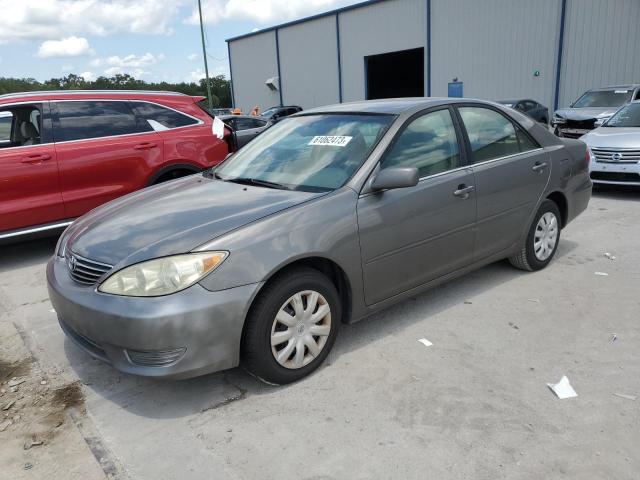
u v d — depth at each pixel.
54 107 5.78
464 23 22.92
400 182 3.14
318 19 29.44
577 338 3.51
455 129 3.92
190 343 2.65
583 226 6.32
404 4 25.16
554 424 2.63
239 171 3.94
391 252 3.39
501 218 4.16
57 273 3.14
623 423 2.62
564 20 19.73
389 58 29.09
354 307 3.29
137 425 2.79
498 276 4.66
